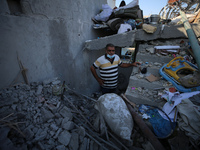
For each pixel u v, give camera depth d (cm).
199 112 161
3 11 158
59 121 173
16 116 140
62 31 266
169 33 333
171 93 208
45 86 221
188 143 160
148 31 309
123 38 323
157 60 317
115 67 218
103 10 384
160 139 195
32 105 170
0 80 162
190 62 270
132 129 198
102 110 194
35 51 209
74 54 321
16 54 178
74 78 340
